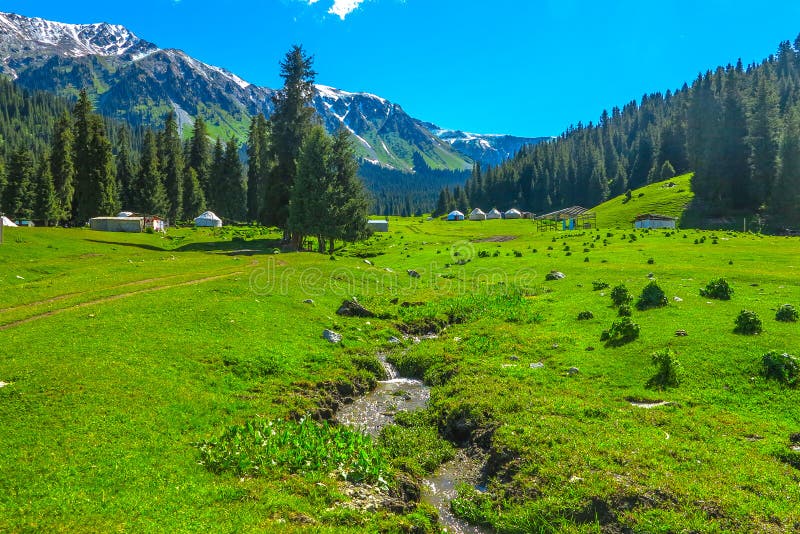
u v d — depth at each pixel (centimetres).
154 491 1273
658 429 1703
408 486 1525
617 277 4375
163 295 3450
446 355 2803
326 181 7444
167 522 1148
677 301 3231
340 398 2298
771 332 2430
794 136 11162
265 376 2330
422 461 1711
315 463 1522
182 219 14862
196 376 2158
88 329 2556
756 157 12106
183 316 2938
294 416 1944
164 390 1930
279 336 2862
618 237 8325
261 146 11038
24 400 1694
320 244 7625
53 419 1585
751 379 2005
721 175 12506
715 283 3362
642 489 1314
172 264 5297
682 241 7169
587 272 4778
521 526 1312
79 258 5575
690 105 15950
